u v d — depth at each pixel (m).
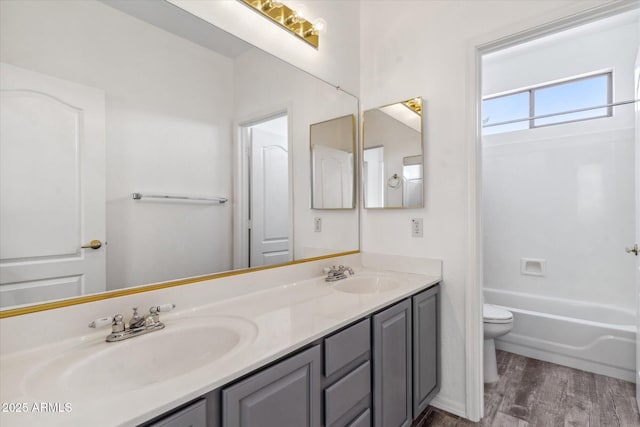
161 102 1.18
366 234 2.15
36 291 0.90
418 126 1.87
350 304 1.30
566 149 2.85
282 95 1.65
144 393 0.66
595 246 2.72
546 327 2.47
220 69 1.37
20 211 0.87
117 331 0.96
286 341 0.92
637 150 1.82
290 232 1.70
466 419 1.75
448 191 1.79
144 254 1.13
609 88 2.69
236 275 1.40
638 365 1.80
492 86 3.21
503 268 3.16
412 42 1.94
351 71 2.11
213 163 1.35
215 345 1.05
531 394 2.01
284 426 0.90
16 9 0.86
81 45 0.98
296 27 1.70
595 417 1.77
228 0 1.40
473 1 1.72
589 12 1.41
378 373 1.32
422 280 1.74
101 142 1.03
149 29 1.15
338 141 2.01
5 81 0.85
